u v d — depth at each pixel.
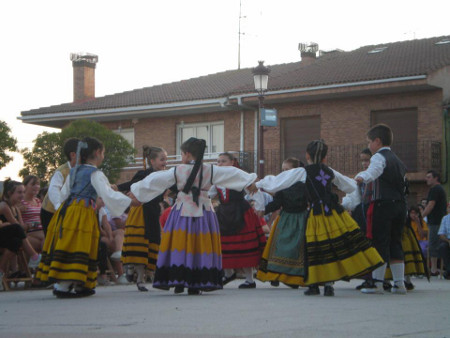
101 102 30.22
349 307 6.27
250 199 10.66
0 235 9.81
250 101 25.53
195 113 27.77
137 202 7.71
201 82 30.84
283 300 7.08
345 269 7.58
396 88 23.34
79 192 7.60
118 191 8.21
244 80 29.66
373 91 23.83
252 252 9.91
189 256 7.77
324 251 7.64
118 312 5.88
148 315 5.62
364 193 8.84
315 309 6.07
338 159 24.70
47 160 23.70
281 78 26.31
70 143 8.02
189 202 7.80
